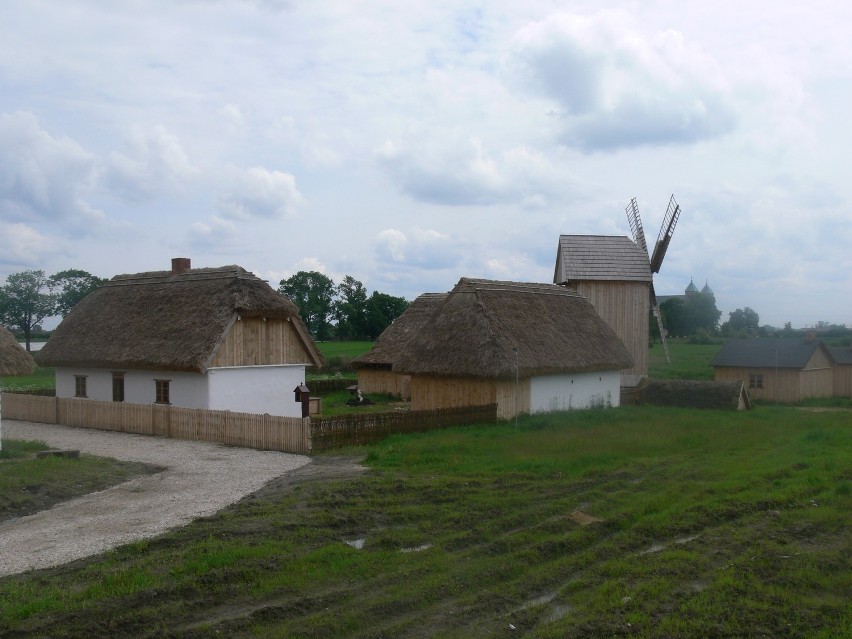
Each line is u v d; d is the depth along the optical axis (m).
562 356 32.91
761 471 18.27
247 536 12.49
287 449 23.05
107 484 17.86
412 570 10.80
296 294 116.69
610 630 8.67
